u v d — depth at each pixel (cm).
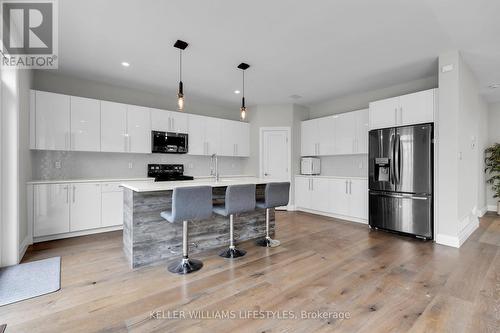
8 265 258
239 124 591
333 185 495
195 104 561
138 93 479
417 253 296
